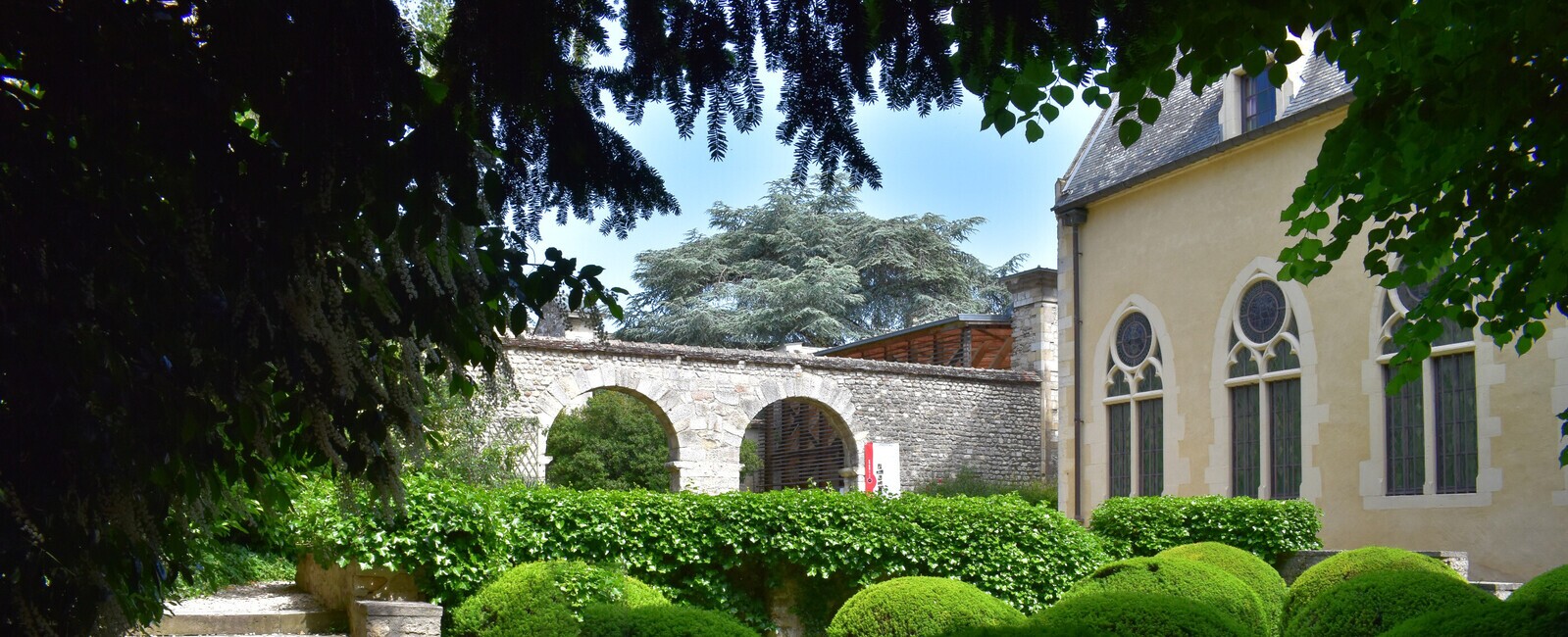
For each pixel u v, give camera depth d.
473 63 3.34
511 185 3.64
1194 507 14.08
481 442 11.63
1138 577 10.03
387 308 3.57
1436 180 5.69
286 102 3.08
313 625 10.09
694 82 3.75
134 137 3.08
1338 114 14.21
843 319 35.62
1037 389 23.89
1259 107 15.91
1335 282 14.54
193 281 3.06
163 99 3.01
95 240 2.91
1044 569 12.38
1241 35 4.72
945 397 23.09
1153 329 17.03
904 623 8.74
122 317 3.02
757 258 38.56
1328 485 14.45
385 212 3.15
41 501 2.83
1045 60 3.85
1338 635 8.87
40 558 2.85
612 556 10.70
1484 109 4.95
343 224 3.38
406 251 3.33
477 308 3.77
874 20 3.59
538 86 3.38
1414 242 6.09
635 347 20.42
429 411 4.68
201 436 3.31
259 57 3.07
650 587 10.12
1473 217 5.86
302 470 4.55
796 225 38.28
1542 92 4.90
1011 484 22.67
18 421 2.76
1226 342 15.85
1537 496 12.24
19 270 2.79
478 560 9.77
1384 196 5.95
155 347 3.06
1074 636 5.97
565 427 26.52
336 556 9.45
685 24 3.63
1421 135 5.49
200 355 3.17
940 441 22.88
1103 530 14.69
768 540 11.40
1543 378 12.30
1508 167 5.39
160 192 3.28
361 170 3.14
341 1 3.00
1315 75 15.12
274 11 3.00
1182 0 3.99
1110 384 17.89
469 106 3.40
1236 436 15.73
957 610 8.68
